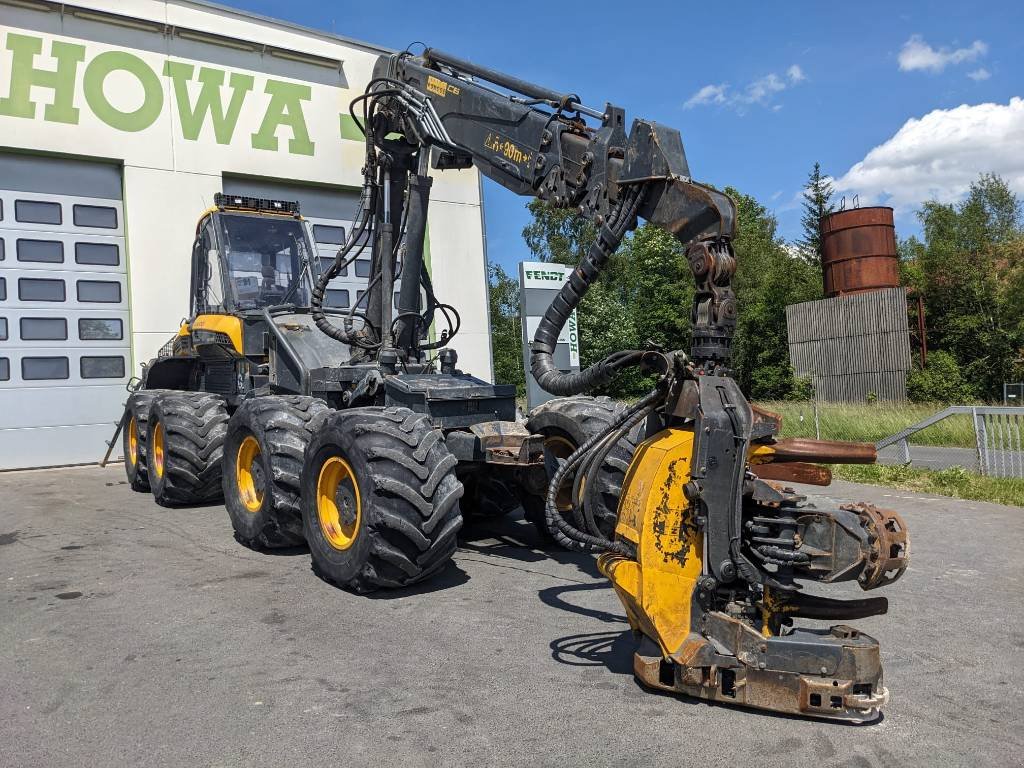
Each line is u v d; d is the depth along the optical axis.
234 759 2.81
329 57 15.38
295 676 3.57
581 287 4.19
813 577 3.18
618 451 5.11
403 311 6.35
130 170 13.31
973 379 25.88
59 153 12.73
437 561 4.73
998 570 5.41
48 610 4.68
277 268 8.39
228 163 14.31
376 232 6.47
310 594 4.89
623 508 3.46
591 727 3.01
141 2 13.38
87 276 13.11
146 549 6.25
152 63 13.55
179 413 8.01
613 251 4.12
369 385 5.88
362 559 4.61
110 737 3.01
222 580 5.26
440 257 16.62
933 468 10.75
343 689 3.41
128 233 13.31
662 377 3.44
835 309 24.62
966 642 3.99
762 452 3.41
